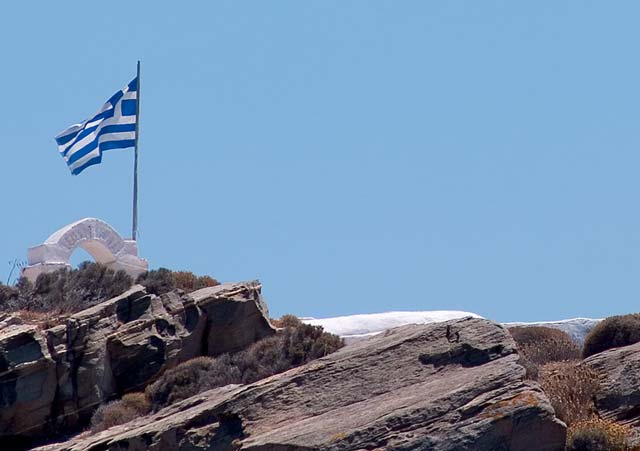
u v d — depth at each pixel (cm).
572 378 13388
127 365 16525
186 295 17325
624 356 13625
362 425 12262
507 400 12150
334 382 13450
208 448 13288
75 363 16125
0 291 17925
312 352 15962
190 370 15900
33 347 15900
